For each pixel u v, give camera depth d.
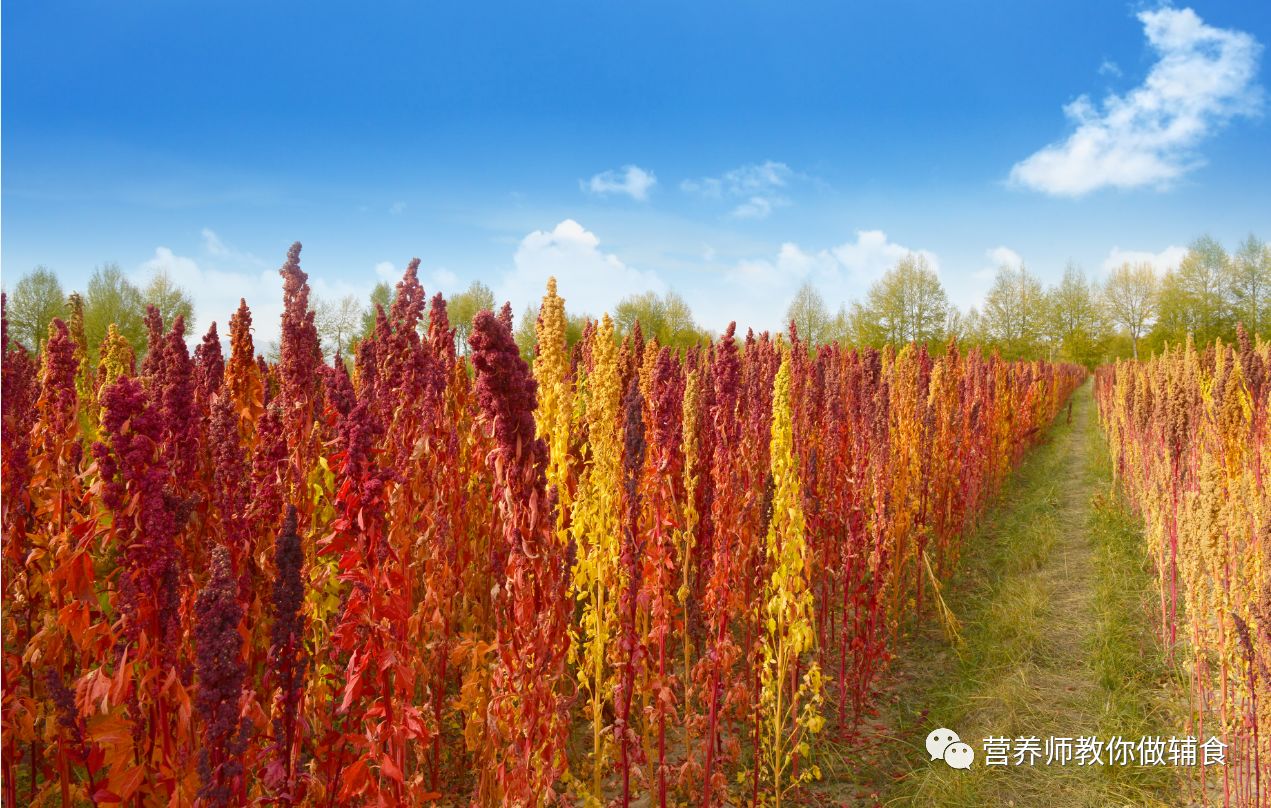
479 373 2.41
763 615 4.09
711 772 3.89
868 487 5.32
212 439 2.41
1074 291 46.97
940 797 3.89
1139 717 4.76
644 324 42.69
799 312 43.06
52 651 2.36
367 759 2.19
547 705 2.58
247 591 2.35
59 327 2.68
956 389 9.55
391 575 2.18
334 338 32.50
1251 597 3.59
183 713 1.89
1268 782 3.35
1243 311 37.47
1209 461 4.12
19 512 2.54
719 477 3.77
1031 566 8.20
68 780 2.23
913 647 6.23
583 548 3.57
